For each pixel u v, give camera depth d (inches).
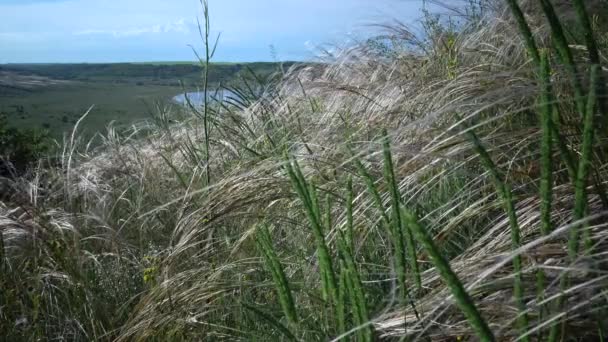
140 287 127.0
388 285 88.4
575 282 63.2
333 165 112.7
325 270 63.1
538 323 57.1
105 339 113.0
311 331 80.5
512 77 110.0
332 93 183.0
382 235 102.3
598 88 63.7
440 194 104.1
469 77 131.6
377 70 191.9
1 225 142.1
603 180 75.2
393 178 59.4
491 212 96.2
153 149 196.1
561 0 142.8
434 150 94.0
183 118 220.7
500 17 168.7
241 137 169.6
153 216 147.5
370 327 57.5
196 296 105.9
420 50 204.1
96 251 146.9
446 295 69.1
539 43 136.8
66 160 205.6
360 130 134.7
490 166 58.9
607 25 144.2
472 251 84.2
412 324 70.5
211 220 118.9
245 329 94.7
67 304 120.8
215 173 160.4
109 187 179.6
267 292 103.0
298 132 159.3
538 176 90.2
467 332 66.1
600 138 71.9
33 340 112.7
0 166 225.3
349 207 66.2
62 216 156.6
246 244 119.3
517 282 55.9
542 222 55.2
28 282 128.0
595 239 67.9
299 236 115.1
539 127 92.7
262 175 126.6
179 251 118.3
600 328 58.5
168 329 105.3
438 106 124.1
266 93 197.8
